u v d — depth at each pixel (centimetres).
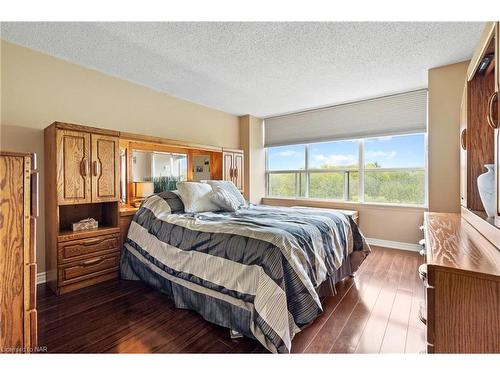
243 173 464
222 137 468
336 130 432
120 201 300
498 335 84
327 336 167
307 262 174
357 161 421
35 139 250
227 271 173
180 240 214
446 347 90
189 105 408
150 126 353
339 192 441
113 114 312
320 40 229
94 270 253
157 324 182
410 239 370
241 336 166
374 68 287
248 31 216
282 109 459
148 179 350
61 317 191
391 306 207
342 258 235
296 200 482
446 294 91
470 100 174
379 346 156
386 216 390
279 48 243
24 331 97
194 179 409
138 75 310
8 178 94
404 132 367
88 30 216
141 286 249
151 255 239
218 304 176
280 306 146
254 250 166
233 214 269
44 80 256
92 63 278
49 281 244
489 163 169
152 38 227
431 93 288
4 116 233
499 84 105
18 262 96
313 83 333
